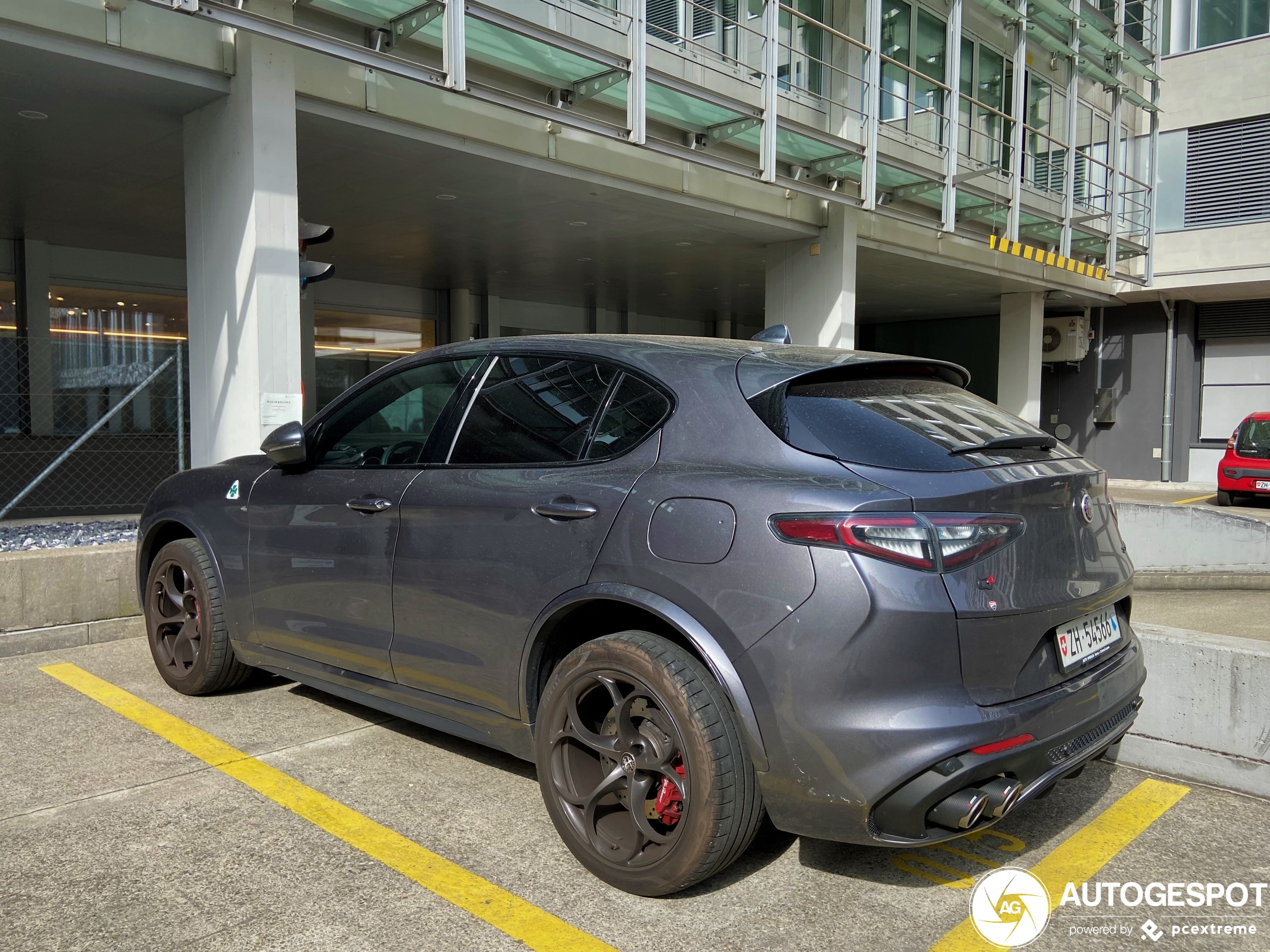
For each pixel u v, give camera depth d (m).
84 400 11.34
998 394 25.36
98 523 9.09
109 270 15.88
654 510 2.58
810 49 13.36
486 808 3.11
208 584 4.04
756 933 2.39
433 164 10.20
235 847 2.81
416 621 3.17
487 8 8.23
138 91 7.82
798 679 2.30
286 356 7.87
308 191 11.54
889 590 2.23
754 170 11.28
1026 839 2.96
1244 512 14.77
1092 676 2.64
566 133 10.46
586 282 19.92
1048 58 18.97
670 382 2.80
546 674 2.88
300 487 3.66
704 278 19.14
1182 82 21.12
